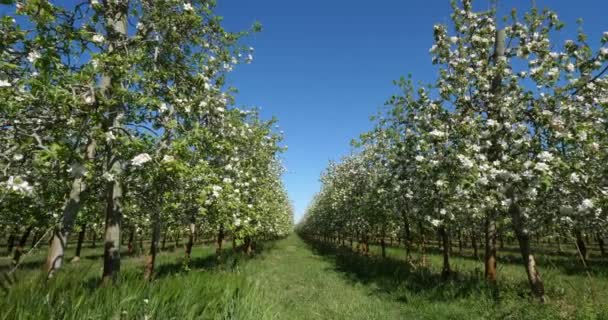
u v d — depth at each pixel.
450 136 9.37
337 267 18.78
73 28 5.65
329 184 33.16
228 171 10.55
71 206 6.36
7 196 4.29
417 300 9.80
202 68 8.06
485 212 8.80
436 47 10.09
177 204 7.51
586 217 7.37
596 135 7.57
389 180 12.12
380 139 13.32
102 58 4.84
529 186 7.33
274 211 24.52
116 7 7.23
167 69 7.60
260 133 14.62
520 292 9.42
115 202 7.53
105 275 7.23
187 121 7.35
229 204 8.84
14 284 3.76
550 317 6.96
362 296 11.15
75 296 3.89
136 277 4.95
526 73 9.08
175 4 7.04
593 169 7.38
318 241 55.47
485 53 10.02
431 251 29.06
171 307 4.69
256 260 21.19
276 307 8.44
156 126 6.62
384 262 18.34
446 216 10.19
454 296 9.66
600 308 6.71
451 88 9.55
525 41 9.80
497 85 9.70
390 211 14.41
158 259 21.55
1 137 4.60
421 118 10.20
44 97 4.46
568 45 8.41
